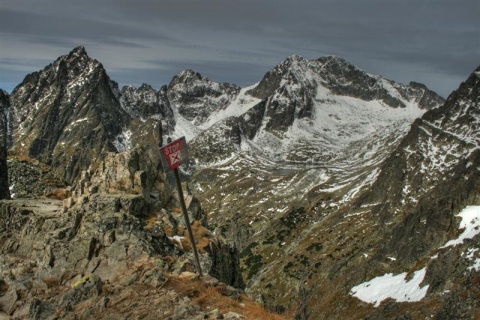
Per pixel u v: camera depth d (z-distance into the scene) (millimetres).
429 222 171750
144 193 44719
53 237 35438
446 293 120250
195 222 48812
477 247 130375
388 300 147125
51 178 78062
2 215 46406
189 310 25766
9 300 30344
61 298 29016
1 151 72875
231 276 48812
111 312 26734
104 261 32375
